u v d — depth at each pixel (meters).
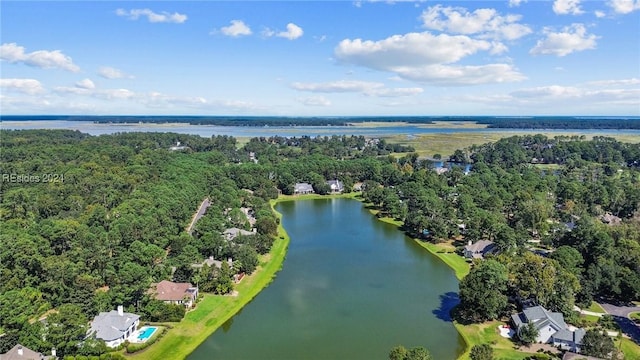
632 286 100.44
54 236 122.44
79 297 93.38
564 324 87.62
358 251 145.62
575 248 121.62
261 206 189.75
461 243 151.38
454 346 86.31
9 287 97.38
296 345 86.38
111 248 123.56
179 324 93.12
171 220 148.00
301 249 147.25
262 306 103.88
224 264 113.56
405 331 92.12
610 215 183.38
